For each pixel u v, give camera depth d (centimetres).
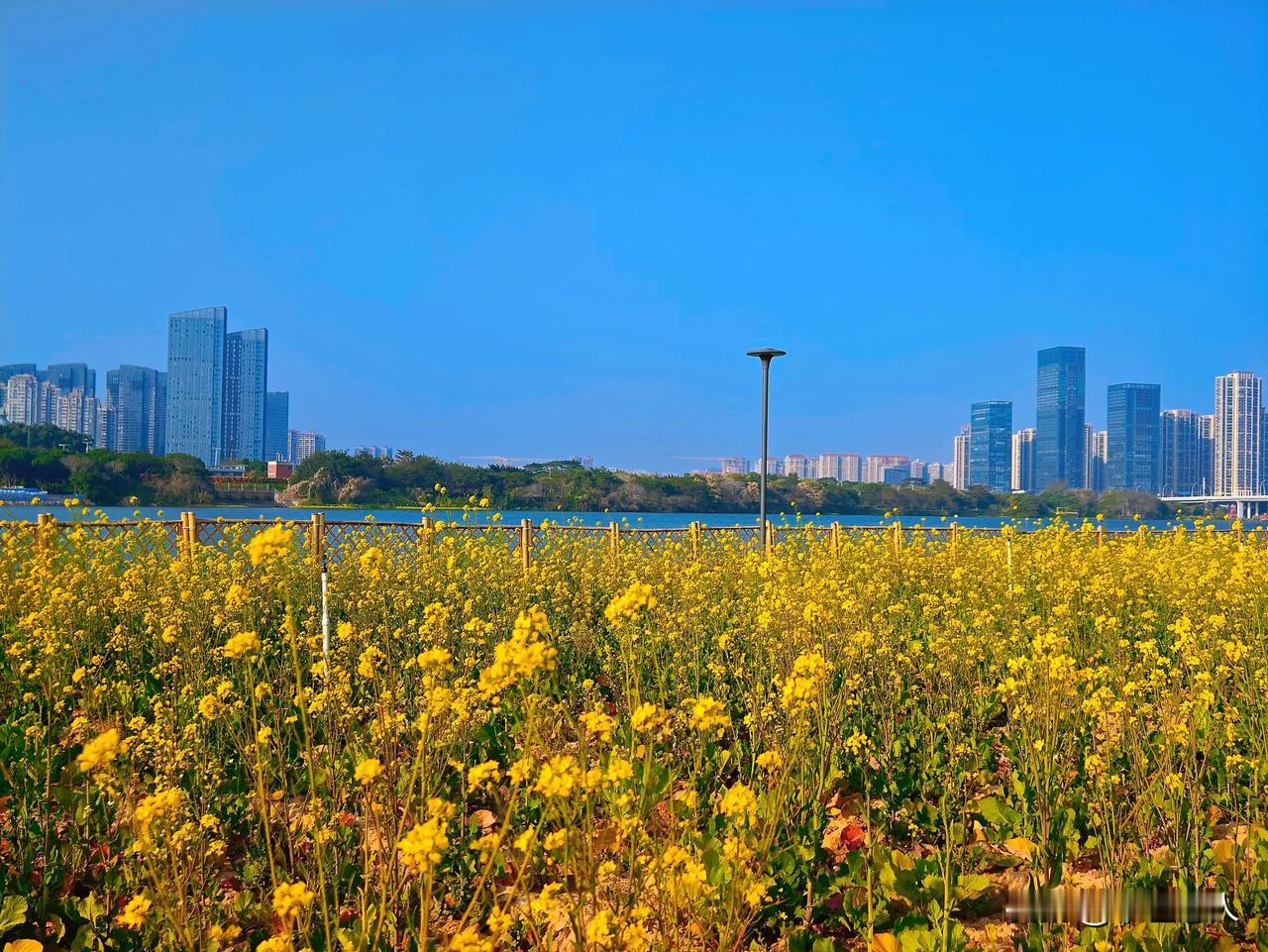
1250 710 519
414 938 313
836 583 789
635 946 261
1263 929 334
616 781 306
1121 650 641
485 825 430
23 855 380
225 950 336
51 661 536
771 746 479
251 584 765
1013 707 505
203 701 388
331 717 480
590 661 707
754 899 299
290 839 366
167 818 299
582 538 1216
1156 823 414
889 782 466
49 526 923
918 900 353
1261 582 786
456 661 633
